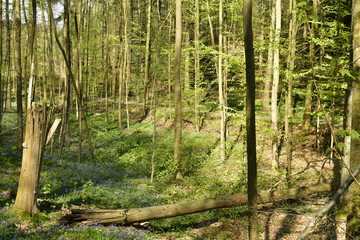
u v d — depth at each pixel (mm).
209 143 23500
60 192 11992
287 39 13578
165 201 12562
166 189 14797
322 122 21266
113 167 19172
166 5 33781
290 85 14008
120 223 9164
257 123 16906
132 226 9453
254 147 5715
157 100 32469
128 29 33156
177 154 16750
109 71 41969
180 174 16656
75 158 20281
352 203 4160
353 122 4293
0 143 20391
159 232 9500
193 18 26797
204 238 9125
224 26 21516
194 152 21891
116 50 38406
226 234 9359
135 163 20531
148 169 19219
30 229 7777
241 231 9539
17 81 18734
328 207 2795
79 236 7711
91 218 8938
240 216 10922
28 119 8484
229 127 26609
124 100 41500
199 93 27344
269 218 10500
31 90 8570
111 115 35781
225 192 13906
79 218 8836
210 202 9922
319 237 6734
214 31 34656
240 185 14164
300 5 3416
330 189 11086
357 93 4266
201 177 16844
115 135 28297
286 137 14281
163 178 16844
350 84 5816
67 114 22812
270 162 19016
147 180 16312
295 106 27562
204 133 26297
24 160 8539
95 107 39312
